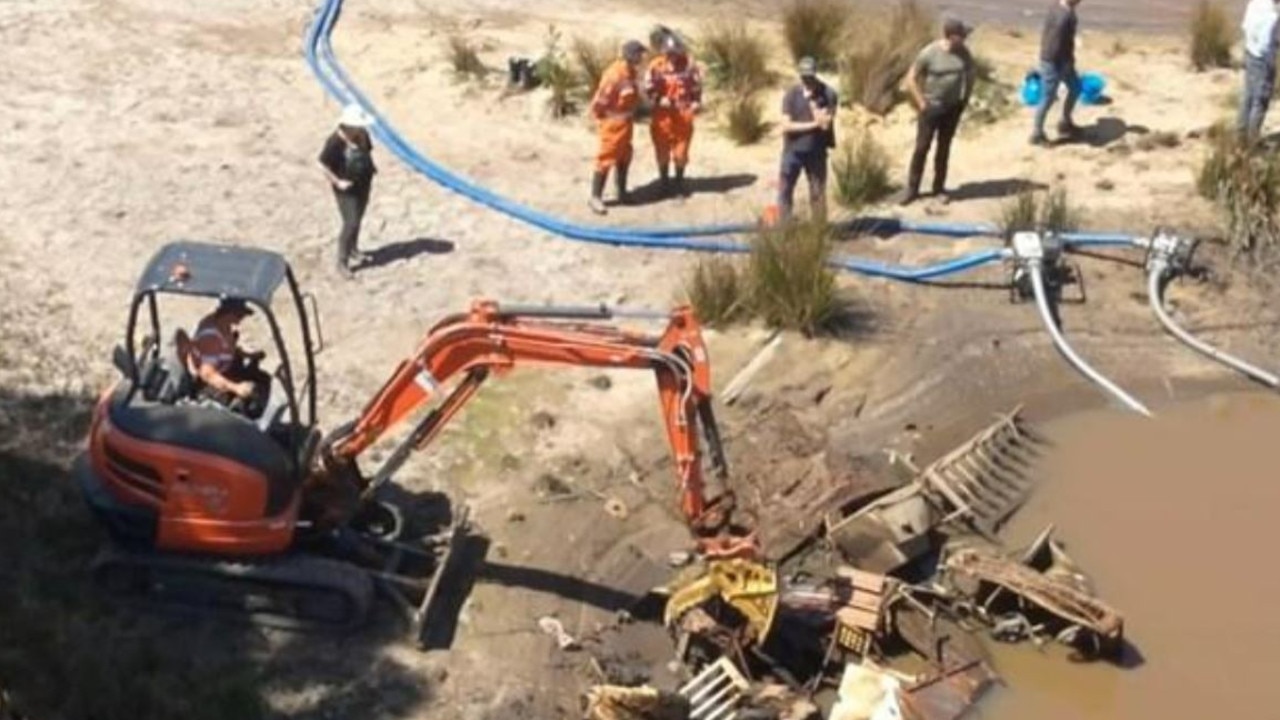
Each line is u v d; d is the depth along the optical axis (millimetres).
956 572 14156
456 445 15594
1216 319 18016
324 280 17750
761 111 20984
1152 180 19984
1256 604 14547
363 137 17469
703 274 17547
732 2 24609
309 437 13719
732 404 16359
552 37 22641
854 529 14484
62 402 15844
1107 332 17750
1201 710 13484
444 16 23672
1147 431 16500
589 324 16859
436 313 17328
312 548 13875
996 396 16859
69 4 23391
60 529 14352
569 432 15883
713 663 13188
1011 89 21891
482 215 19000
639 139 20719
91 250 18078
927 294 18000
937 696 13297
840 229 18719
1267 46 19609
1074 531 15227
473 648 13539
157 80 21500
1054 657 13812
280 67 22047
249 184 19406
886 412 16500
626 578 14289
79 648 13195
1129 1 24953
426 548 14297
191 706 12797
